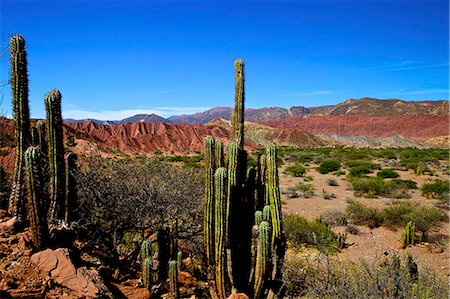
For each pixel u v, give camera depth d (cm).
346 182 2870
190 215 980
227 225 659
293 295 767
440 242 1280
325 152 7138
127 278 817
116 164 936
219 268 661
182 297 765
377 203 1958
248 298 641
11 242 640
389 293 616
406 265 773
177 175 981
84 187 817
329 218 1583
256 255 702
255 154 5866
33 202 630
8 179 939
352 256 1142
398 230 1452
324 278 732
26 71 738
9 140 1138
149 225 891
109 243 876
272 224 707
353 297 621
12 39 718
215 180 655
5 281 540
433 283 638
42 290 545
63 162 761
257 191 759
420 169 3284
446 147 11794
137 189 859
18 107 726
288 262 846
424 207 1545
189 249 1066
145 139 8538
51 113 736
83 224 827
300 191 2372
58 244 703
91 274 615
